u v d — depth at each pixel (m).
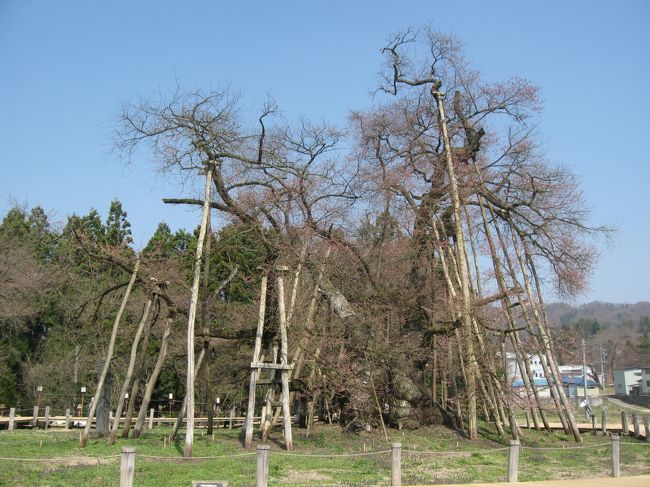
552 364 24.16
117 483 12.24
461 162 25.39
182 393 39.62
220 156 20.45
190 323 17.33
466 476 14.23
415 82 26.48
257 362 18.31
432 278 24.66
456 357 23.56
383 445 19.05
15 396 37.97
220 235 26.25
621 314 142.50
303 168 23.73
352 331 22.55
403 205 26.31
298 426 24.05
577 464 17.44
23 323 35.62
